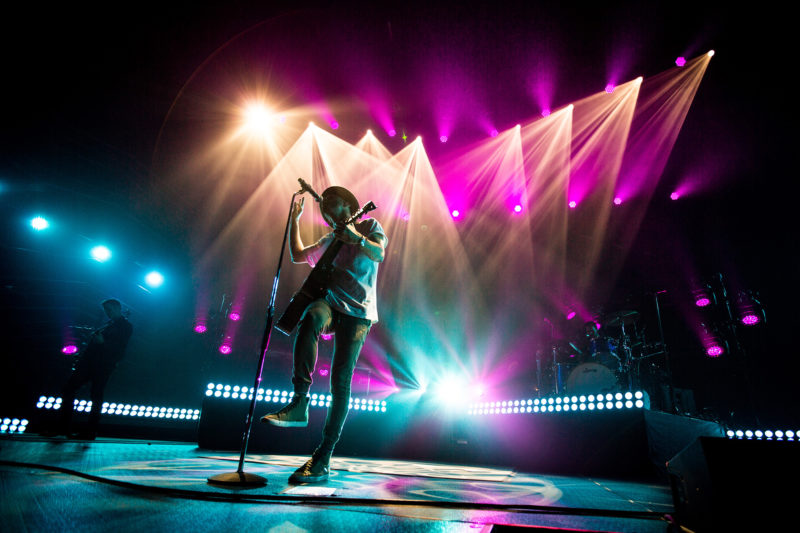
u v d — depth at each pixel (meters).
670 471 1.81
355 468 3.57
